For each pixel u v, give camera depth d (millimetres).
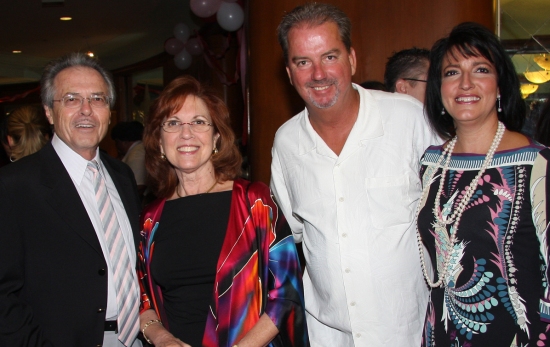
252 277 1709
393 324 1734
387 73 2611
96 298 1715
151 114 1855
